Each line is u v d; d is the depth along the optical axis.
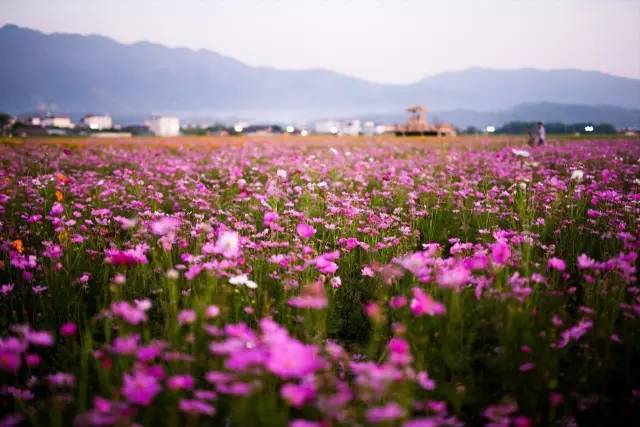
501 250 2.62
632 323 2.51
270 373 1.91
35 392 2.35
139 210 5.35
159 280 3.45
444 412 1.93
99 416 1.55
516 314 2.38
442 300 2.88
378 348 2.72
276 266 3.47
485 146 23.16
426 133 55.09
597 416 2.24
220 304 2.55
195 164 12.95
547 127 98.25
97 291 3.45
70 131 113.75
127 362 2.12
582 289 3.39
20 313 3.08
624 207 4.87
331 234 4.75
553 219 4.95
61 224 4.34
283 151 19.39
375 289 3.45
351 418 1.77
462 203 6.18
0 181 7.54
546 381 2.16
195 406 1.62
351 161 13.16
